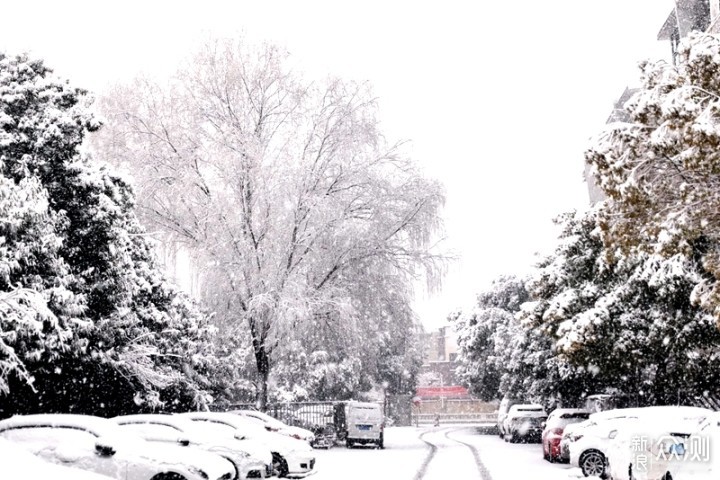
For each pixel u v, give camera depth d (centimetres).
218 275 2903
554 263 2195
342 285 3111
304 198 2967
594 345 1933
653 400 2341
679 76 1187
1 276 1441
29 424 1148
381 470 1850
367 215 3194
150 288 2239
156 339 2306
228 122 3050
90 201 1814
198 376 2653
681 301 1811
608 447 1466
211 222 2886
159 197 3011
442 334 10188
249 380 3575
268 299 2731
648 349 1914
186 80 3112
